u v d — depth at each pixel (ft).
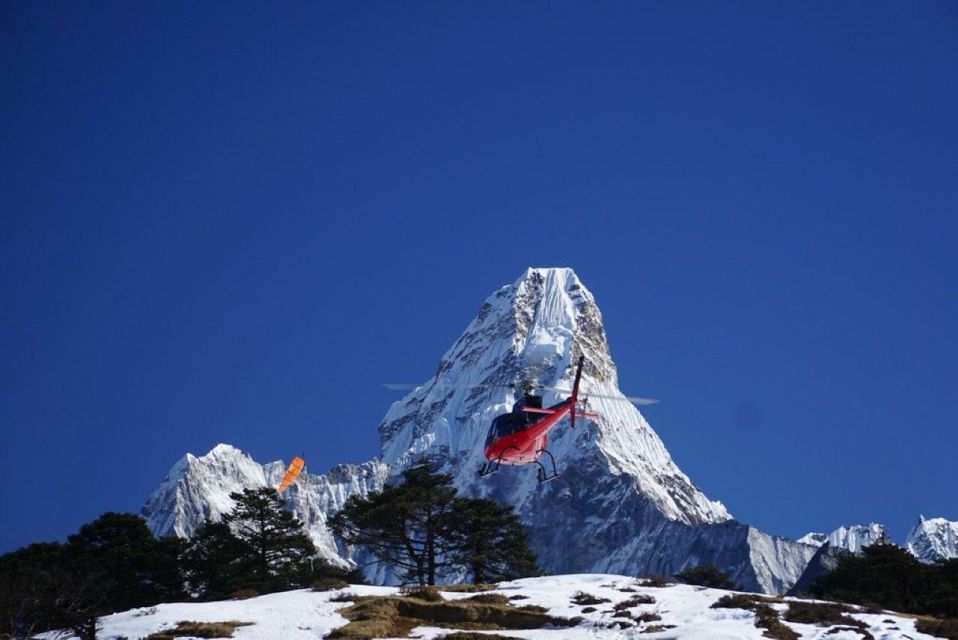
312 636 451.94
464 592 508.12
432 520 653.71
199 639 453.58
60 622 489.26
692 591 487.20
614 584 509.35
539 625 453.99
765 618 426.10
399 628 457.68
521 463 449.48
